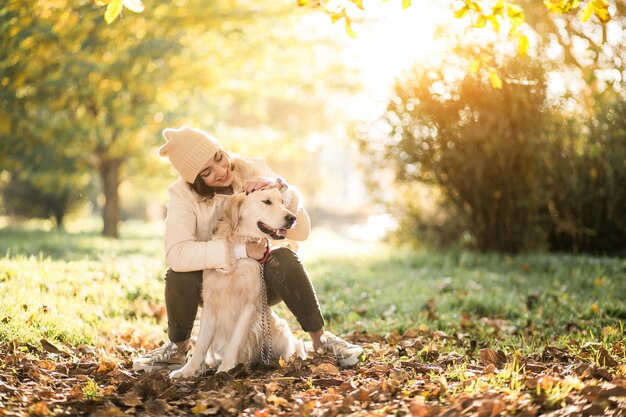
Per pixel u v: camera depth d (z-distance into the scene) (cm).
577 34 941
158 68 1194
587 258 912
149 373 383
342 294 704
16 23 813
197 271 393
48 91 1095
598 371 357
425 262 980
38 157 1491
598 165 969
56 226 2264
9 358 390
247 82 1452
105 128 1298
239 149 1444
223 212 398
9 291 527
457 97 922
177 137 385
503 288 736
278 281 396
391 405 322
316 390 356
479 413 296
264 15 1153
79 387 353
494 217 1005
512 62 890
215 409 327
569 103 951
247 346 393
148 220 3491
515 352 429
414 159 976
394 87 963
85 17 909
